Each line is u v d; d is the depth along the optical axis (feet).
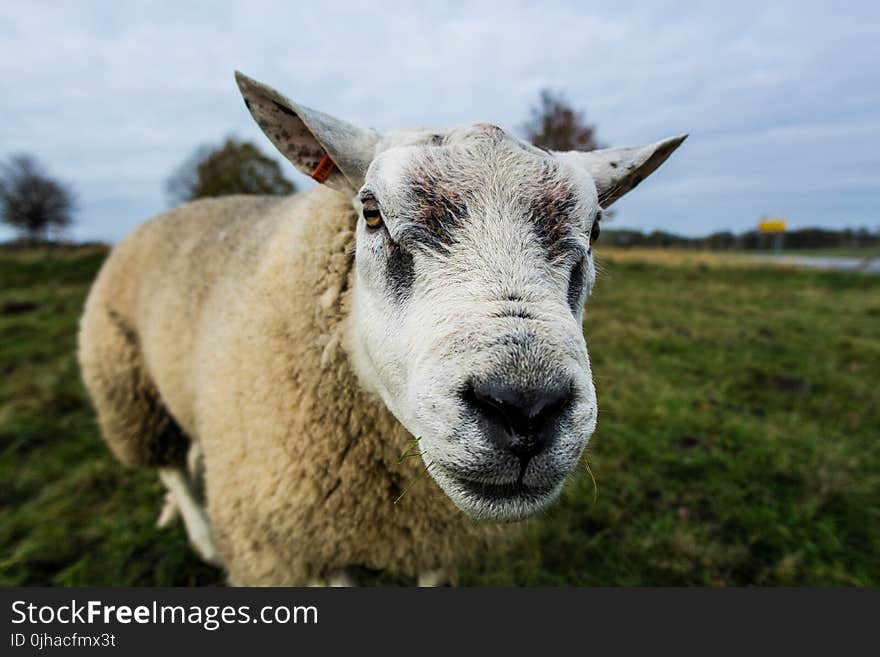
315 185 1.74
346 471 1.45
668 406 3.69
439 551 1.62
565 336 1.02
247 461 1.52
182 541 2.50
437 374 1.01
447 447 0.99
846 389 4.14
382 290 1.22
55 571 2.37
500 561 2.29
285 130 1.47
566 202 1.17
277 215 1.91
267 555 1.54
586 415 1.02
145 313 2.20
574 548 2.38
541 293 1.07
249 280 1.69
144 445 2.37
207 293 1.91
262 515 1.49
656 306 7.39
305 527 1.49
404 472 1.45
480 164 1.17
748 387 4.21
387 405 1.29
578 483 2.78
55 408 3.91
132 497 2.88
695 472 2.91
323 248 1.48
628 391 3.96
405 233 1.15
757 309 7.41
